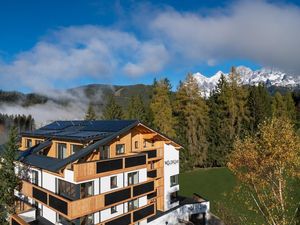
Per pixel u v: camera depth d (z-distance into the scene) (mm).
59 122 34469
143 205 26906
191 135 56000
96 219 23141
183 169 53750
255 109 60375
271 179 21375
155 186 30078
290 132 20750
